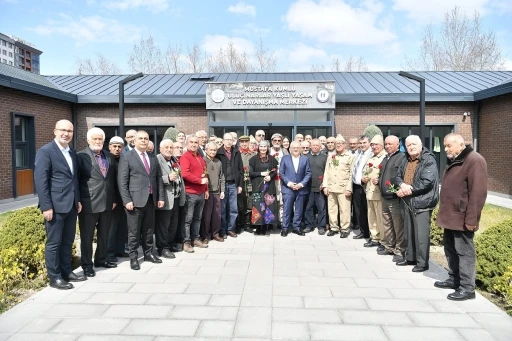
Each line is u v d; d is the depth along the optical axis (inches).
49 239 175.6
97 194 193.0
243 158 287.4
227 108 556.4
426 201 197.0
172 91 599.2
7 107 443.5
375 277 192.5
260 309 153.3
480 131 557.0
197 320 143.9
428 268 204.7
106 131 591.8
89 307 156.0
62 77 698.2
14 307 156.7
